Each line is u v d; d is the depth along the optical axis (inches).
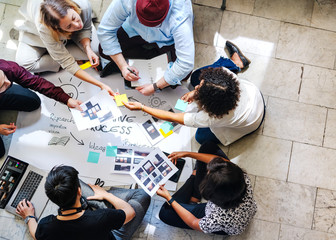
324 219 99.9
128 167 98.0
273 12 109.4
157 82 92.0
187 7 79.2
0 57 104.3
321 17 109.3
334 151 103.5
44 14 74.5
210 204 84.3
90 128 99.7
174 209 88.3
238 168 72.9
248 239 98.2
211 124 84.7
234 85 74.9
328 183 101.8
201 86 75.4
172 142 100.3
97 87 102.8
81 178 97.2
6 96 92.7
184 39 80.9
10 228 95.0
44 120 99.9
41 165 97.2
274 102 105.7
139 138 100.0
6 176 93.0
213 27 108.2
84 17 89.0
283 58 107.7
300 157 102.8
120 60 91.5
